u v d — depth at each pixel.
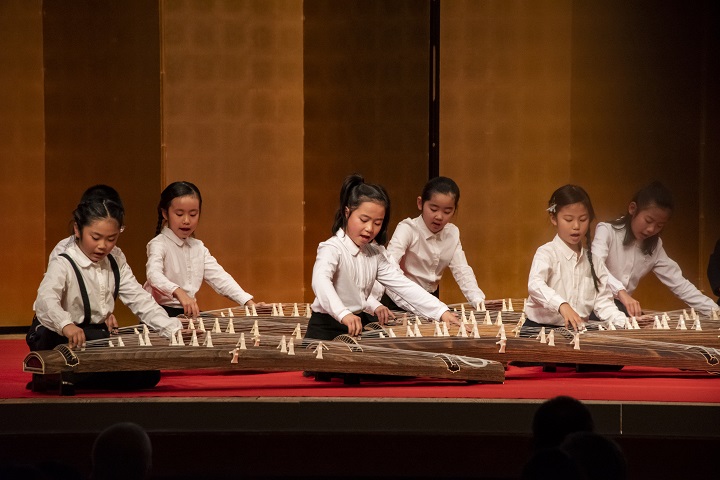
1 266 17.62
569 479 5.00
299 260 18.34
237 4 17.98
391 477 8.77
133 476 5.65
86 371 8.74
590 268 11.45
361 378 9.88
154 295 13.06
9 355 12.36
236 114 18.05
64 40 17.61
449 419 8.39
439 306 10.84
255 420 8.43
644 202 12.68
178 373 10.85
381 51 18.22
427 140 18.27
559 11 18.08
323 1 18.16
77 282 9.80
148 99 17.77
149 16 17.67
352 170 18.31
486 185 18.28
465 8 18.16
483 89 18.23
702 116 17.94
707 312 13.08
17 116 17.55
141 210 17.81
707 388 9.15
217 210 18.06
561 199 11.28
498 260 18.34
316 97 18.25
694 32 17.92
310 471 8.70
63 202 17.75
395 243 13.59
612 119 18.08
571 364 11.32
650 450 8.42
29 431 8.35
